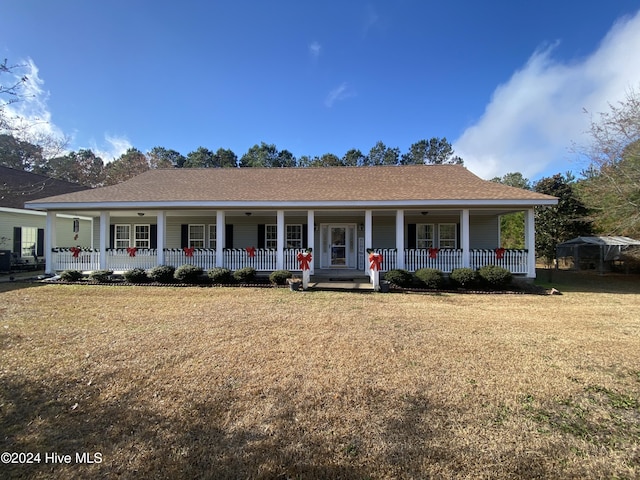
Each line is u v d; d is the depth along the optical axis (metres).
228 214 14.05
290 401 3.05
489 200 10.54
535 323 6.05
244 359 4.13
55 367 3.84
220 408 2.92
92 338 5.02
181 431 2.57
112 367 3.85
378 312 6.95
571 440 2.47
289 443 2.43
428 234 14.17
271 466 2.18
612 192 14.32
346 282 10.83
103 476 2.07
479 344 4.76
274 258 11.95
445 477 2.07
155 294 9.21
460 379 3.54
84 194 12.24
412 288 10.22
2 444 2.40
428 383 3.43
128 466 2.17
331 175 14.95
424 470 2.14
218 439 2.47
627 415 2.84
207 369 3.80
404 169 15.42
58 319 6.25
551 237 19.77
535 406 2.98
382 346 4.66
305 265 9.98
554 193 19.81
